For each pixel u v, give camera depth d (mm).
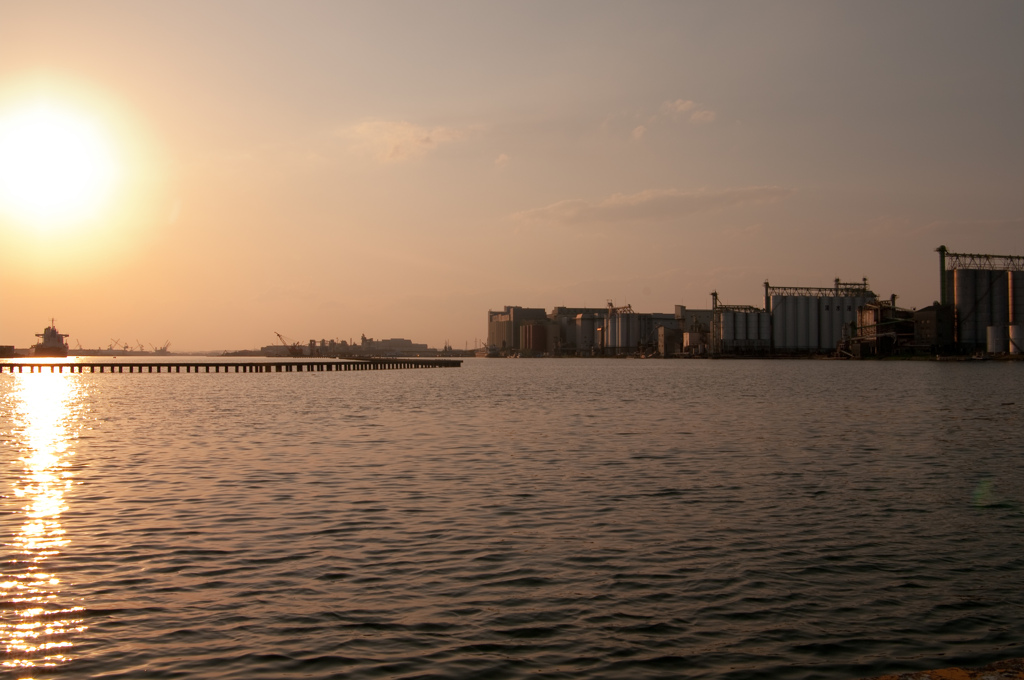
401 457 42938
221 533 25469
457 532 25688
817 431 57469
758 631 17391
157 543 24250
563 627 17516
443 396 105812
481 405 87250
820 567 21969
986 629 17609
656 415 72688
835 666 15742
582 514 28391
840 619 18125
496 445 48531
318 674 15156
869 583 20609
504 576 21000
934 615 18406
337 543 24266
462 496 31578
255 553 23125
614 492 32594
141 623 17672
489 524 26781
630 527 26453
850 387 128125
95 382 153750
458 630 17312
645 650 16375
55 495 31781
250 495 31656
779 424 63094
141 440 52031
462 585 20266
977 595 19734
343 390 122688
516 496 31625
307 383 149500
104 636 16953
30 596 19375
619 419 68125
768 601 19203
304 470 38219
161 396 106938
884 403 89062
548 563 22188
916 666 15773
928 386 129875
